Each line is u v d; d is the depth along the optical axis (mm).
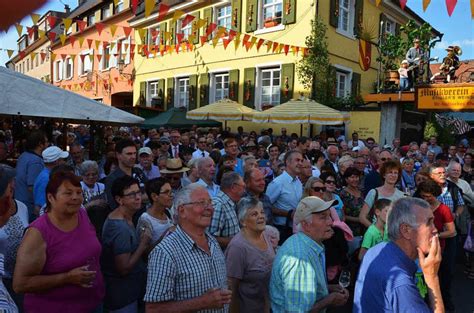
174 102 20016
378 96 12469
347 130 13766
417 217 2209
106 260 3133
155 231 3539
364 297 2219
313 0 14266
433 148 11258
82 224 2809
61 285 2547
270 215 4664
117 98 25016
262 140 10266
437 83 11758
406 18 19500
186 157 8031
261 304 3059
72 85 28312
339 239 3656
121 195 3248
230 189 3789
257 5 16016
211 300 2334
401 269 2150
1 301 1920
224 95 17766
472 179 8055
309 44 14031
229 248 3051
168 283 2352
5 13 319
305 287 2527
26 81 7492
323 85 14305
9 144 11617
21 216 3180
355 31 16406
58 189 2598
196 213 2510
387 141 12477
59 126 16203
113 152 6160
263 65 15812
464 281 5672
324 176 4883
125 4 22906
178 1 18500
